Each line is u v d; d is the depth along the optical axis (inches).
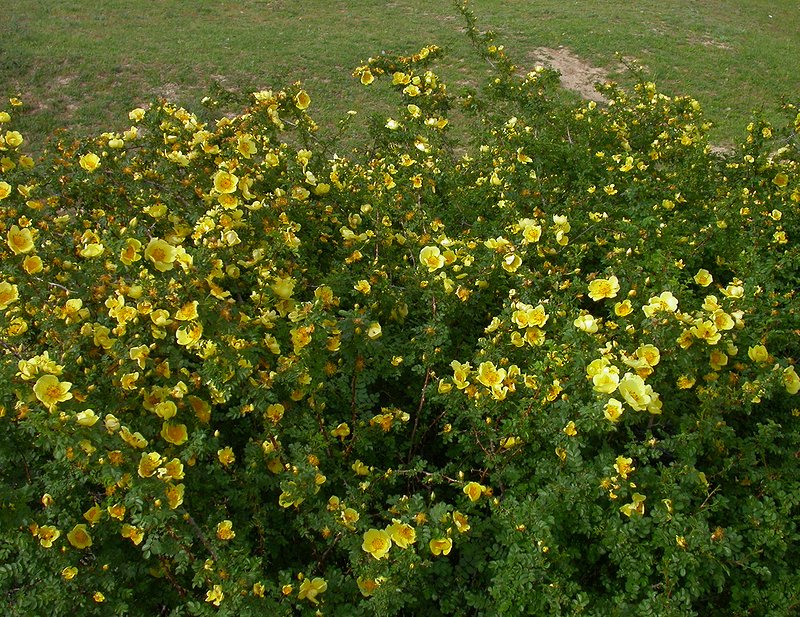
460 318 117.9
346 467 99.2
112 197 129.6
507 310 104.7
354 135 315.6
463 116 337.7
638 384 83.5
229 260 104.3
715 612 88.7
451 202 149.3
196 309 88.2
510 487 94.3
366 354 101.1
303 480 85.7
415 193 147.9
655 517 83.3
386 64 184.5
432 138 164.4
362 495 90.0
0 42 392.8
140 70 377.7
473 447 99.7
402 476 103.8
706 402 95.7
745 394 96.0
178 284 90.7
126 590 82.1
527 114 179.2
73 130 309.1
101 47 407.2
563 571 82.5
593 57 450.0
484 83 386.0
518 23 514.9
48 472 86.8
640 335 99.1
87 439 75.9
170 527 80.0
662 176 162.7
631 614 79.7
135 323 90.3
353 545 85.4
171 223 121.7
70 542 81.6
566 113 175.9
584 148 160.9
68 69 367.2
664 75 425.1
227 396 85.2
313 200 135.7
